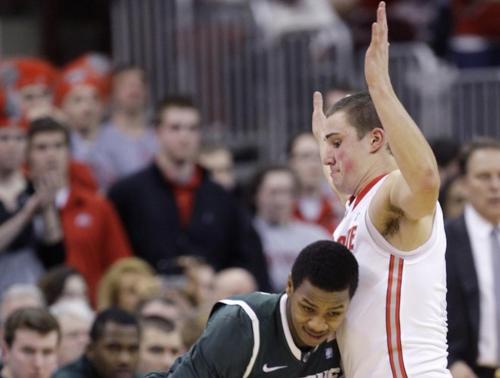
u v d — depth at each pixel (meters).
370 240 9.78
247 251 19.06
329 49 23.55
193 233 18.81
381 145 9.90
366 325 9.81
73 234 18.03
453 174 20.09
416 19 25.59
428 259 9.79
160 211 18.72
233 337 9.83
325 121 10.20
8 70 20.95
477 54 25.36
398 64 23.88
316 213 20.69
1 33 26.06
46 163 17.62
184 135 18.75
